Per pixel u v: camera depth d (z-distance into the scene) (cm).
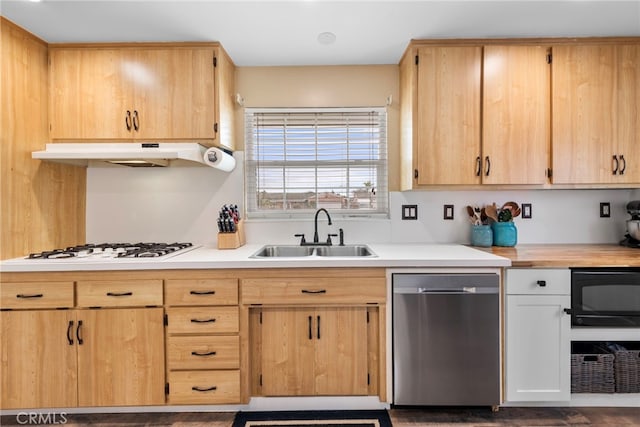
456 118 218
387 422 186
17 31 197
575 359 196
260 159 262
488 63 217
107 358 188
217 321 189
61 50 217
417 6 184
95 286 186
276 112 259
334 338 194
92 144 219
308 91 257
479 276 188
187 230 256
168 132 219
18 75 197
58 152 202
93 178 253
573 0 179
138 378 189
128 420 188
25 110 202
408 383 190
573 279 188
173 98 219
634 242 234
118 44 218
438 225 255
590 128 217
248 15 191
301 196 264
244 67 256
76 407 188
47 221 218
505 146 218
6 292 184
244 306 190
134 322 188
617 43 216
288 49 231
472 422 186
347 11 188
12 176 195
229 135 242
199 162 224
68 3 178
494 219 241
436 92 219
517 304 189
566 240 252
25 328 185
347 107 258
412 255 201
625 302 189
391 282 190
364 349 194
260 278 190
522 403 197
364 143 262
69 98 218
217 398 190
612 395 195
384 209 262
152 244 245
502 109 217
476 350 188
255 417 191
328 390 194
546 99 218
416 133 219
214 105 220
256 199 264
